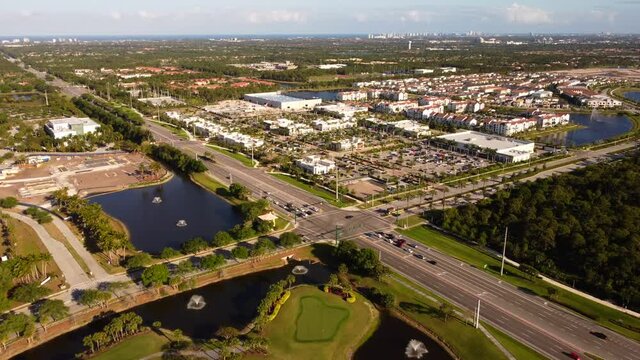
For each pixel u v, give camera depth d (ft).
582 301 650.84
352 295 652.89
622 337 576.20
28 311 601.62
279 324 588.50
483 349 552.82
